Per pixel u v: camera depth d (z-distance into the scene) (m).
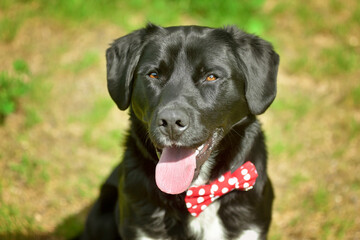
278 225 4.49
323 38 7.45
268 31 7.46
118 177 3.71
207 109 3.01
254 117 3.34
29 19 7.17
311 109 6.04
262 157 3.40
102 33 7.14
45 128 5.59
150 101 3.08
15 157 5.08
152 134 2.90
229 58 3.14
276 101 6.09
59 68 6.45
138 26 7.30
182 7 7.70
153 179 3.21
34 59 6.58
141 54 3.29
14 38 6.85
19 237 4.09
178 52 3.11
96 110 5.84
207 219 3.29
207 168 3.25
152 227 3.28
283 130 5.74
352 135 5.56
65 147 5.38
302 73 6.69
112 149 5.43
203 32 3.19
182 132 2.86
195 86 3.06
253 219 3.29
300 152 5.43
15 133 5.43
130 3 7.71
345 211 4.58
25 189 4.70
